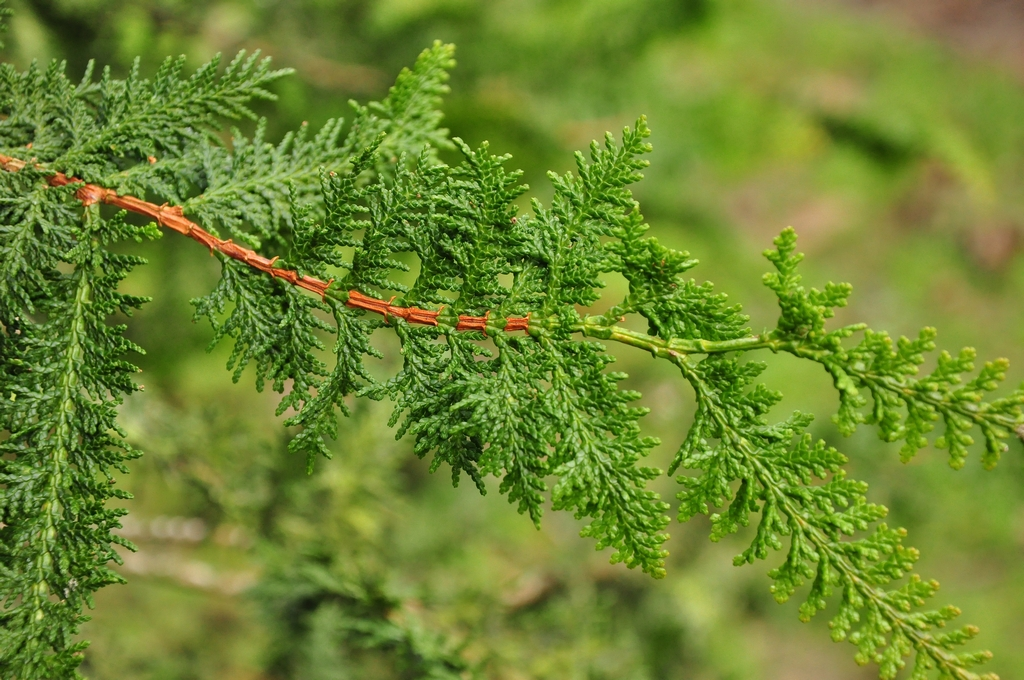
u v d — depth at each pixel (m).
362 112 0.52
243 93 0.51
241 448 0.67
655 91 0.89
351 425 0.70
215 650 0.83
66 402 0.49
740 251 1.23
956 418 0.49
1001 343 1.44
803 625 1.25
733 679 0.87
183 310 0.72
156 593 0.88
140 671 0.69
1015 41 1.74
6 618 0.49
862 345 0.49
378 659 0.63
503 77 0.78
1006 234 1.47
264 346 0.50
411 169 0.52
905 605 0.49
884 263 1.52
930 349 0.49
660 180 0.98
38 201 0.50
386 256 0.50
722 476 0.50
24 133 0.51
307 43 0.72
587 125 0.82
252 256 0.50
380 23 0.74
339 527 0.68
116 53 0.62
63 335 0.50
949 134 1.04
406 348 0.50
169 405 0.72
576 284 0.50
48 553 0.49
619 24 0.78
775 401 0.49
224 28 0.67
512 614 0.68
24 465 0.49
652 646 0.77
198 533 0.72
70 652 0.49
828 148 1.41
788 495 0.49
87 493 0.49
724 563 0.92
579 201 0.50
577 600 0.70
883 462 0.94
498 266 0.50
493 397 0.50
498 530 0.90
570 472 0.49
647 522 0.49
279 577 0.61
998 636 1.20
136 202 0.51
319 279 0.50
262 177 0.52
